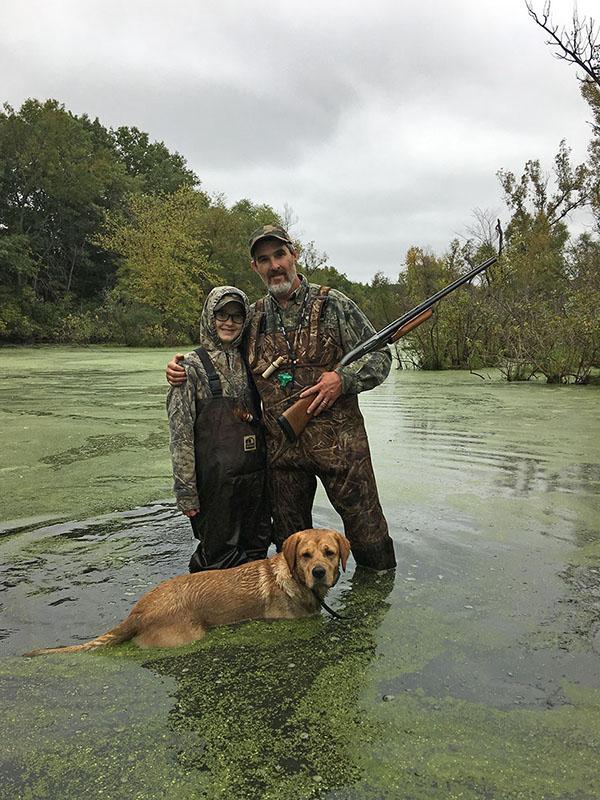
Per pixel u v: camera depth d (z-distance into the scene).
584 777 2.19
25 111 43.06
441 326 19.16
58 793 2.14
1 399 12.47
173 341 39.72
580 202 31.05
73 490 5.86
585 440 8.02
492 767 2.24
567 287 18.98
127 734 2.46
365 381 4.05
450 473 6.36
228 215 46.84
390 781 2.18
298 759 2.31
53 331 38.59
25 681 2.84
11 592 3.77
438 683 2.78
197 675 2.91
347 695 2.72
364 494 4.04
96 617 3.49
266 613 3.45
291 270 4.05
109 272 47.97
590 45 12.15
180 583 3.39
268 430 4.16
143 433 8.67
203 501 4.02
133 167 65.94
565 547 4.36
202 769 2.26
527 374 17.25
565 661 2.94
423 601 3.60
